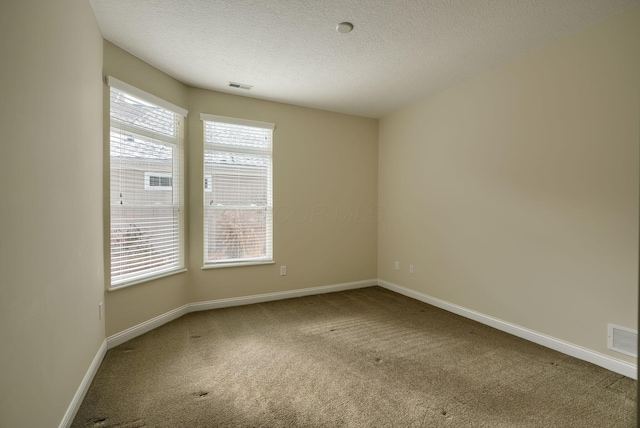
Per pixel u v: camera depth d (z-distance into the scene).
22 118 1.19
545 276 2.58
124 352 2.46
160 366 2.24
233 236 3.74
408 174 4.11
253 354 2.45
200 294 3.54
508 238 2.87
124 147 2.67
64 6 1.60
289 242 4.05
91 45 2.08
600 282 2.24
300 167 4.10
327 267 4.32
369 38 2.47
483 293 3.12
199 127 3.48
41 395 1.32
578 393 1.92
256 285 3.85
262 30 2.37
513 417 1.70
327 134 4.28
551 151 2.52
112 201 2.55
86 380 1.91
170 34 2.41
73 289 1.71
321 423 1.64
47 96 1.40
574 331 2.39
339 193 4.39
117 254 2.61
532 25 2.28
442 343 2.66
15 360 1.13
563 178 2.44
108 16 2.18
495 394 1.91
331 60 2.84
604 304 2.22
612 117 2.16
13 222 1.12
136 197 2.80
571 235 2.40
